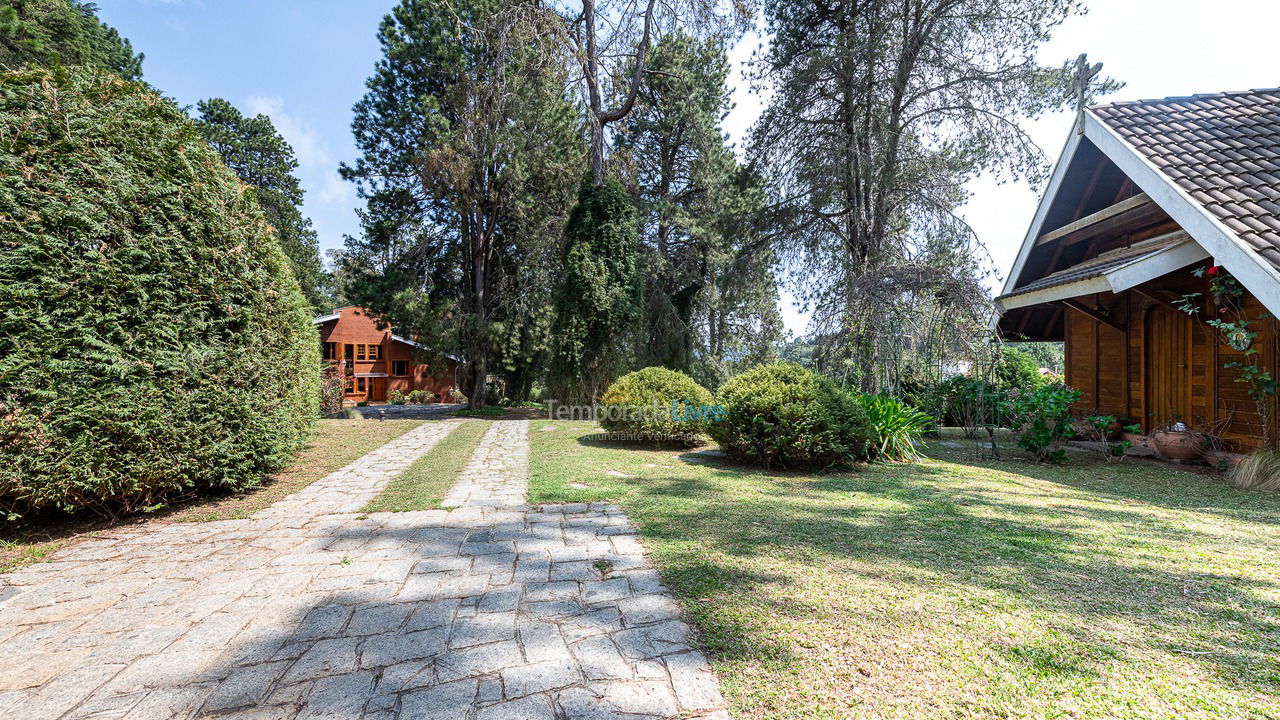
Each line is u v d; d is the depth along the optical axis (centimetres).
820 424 607
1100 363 837
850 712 169
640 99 1914
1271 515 404
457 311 1797
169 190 425
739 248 1582
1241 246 460
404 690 186
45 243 360
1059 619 229
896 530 370
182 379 429
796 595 260
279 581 291
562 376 1526
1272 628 217
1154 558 305
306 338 668
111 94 420
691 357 1748
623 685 187
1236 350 585
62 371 362
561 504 464
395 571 306
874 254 1269
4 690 188
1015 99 1138
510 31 1546
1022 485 531
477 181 1817
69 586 286
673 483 548
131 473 401
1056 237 830
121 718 172
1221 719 160
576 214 1576
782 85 1334
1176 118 661
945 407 944
